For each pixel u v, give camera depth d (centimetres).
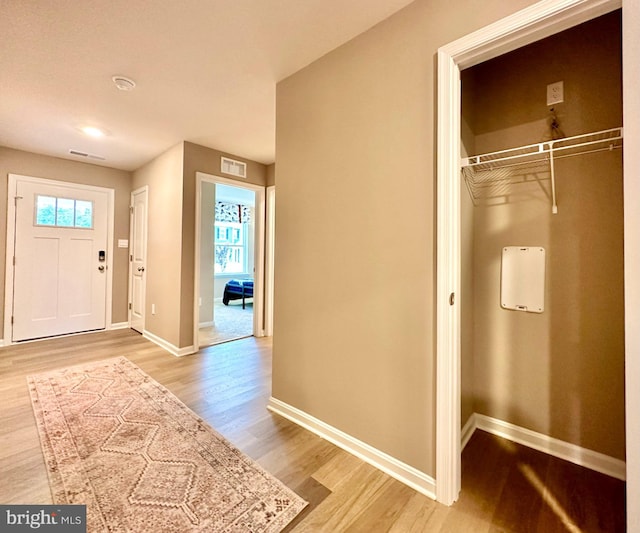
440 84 140
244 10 157
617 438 159
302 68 204
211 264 493
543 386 180
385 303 162
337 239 183
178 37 177
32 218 376
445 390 140
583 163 167
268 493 145
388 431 161
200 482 150
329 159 187
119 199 442
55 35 175
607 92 162
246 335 429
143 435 188
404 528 128
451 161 139
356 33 172
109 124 294
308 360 201
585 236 167
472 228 200
